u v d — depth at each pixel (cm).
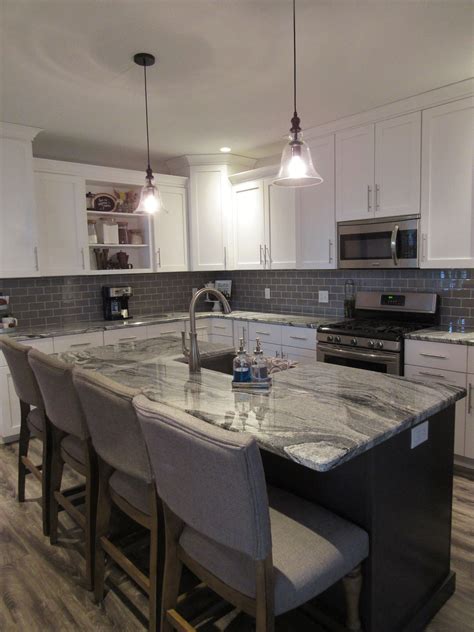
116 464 169
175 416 124
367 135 352
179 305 524
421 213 325
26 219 370
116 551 182
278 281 483
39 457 334
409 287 372
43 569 213
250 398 177
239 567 126
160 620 163
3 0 192
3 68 257
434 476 178
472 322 336
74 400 192
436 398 173
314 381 199
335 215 382
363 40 234
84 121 351
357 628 145
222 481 113
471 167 298
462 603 186
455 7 205
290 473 172
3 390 354
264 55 248
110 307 450
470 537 228
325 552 133
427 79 287
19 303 409
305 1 198
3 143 354
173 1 196
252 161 491
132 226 479
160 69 261
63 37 224
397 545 158
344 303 418
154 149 439
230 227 484
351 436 137
